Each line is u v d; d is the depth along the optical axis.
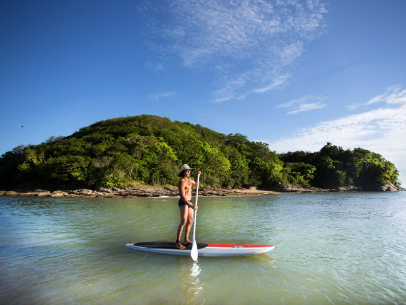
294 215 15.64
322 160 81.12
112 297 4.30
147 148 55.91
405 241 8.55
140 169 50.66
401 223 12.50
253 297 4.34
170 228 10.50
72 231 9.86
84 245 7.68
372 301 4.25
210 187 56.16
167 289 4.62
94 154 55.97
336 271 5.66
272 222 12.52
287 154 103.75
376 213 17.06
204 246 6.86
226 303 4.11
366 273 5.55
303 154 95.88
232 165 67.50
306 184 73.06
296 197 39.81
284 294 4.48
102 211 17.50
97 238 8.62
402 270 5.76
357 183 76.69
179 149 63.97
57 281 4.96
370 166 75.94
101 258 6.43
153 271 5.55
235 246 6.83
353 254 6.97
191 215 7.25
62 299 4.21
